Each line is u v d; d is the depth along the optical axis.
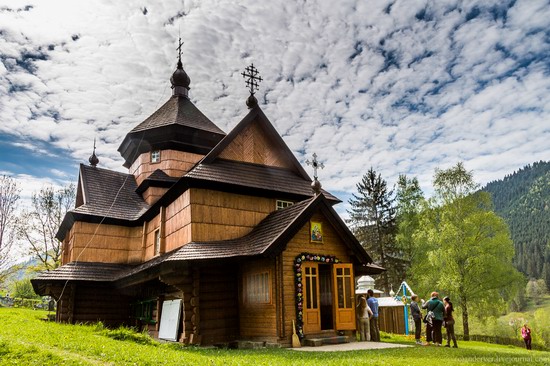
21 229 43.91
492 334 48.97
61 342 11.01
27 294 64.38
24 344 9.48
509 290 37.75
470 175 39.88
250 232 19.77
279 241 15.77
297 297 16.09
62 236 31.25
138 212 26.81
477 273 36.66
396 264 49.25
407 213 49.09
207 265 16.73
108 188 27.88
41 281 22.81
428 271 44.16
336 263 17.42
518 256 162.88
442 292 43.88
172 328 18.00
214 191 19.75
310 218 17.34
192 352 12.91
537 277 147.88
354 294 17.38
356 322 17.78
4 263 44.41
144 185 26.72
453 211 39.25
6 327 14.15
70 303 23.52
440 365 10.23
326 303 19.23
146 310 22.50
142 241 25.73
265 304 16.44
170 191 20.44
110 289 25.03
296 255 16.64
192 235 18.56
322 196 17.12
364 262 18.16
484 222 38.12
